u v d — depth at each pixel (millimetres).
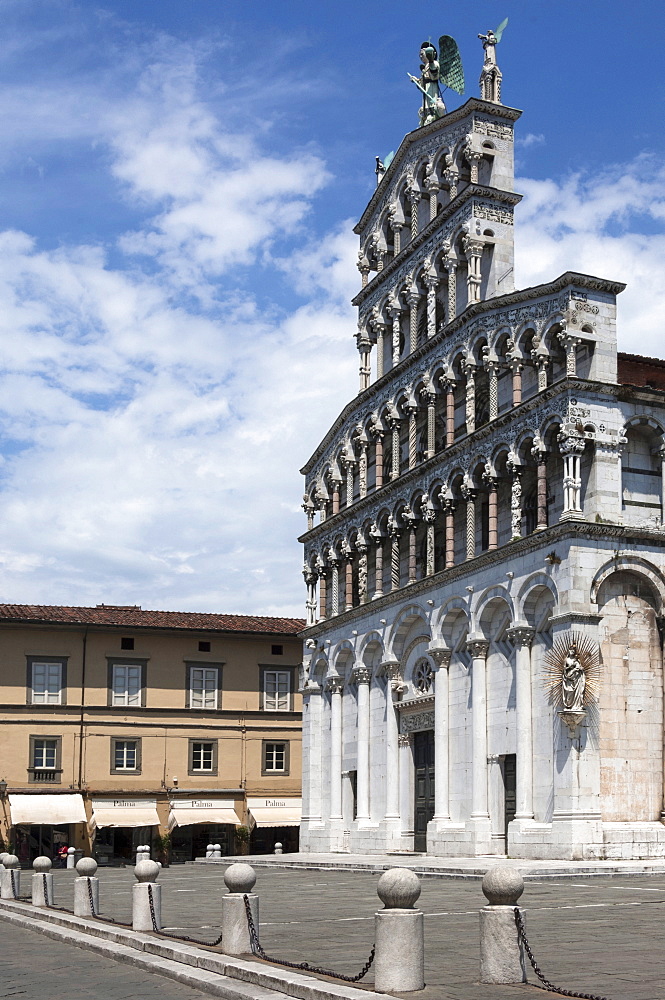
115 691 83125
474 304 56688
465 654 55688
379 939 17562
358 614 66875
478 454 55625
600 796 46500
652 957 20469
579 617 46812
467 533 56156
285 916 30688
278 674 88062
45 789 79562
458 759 55406
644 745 47719
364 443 69438
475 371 57562
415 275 64812
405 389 63906
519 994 16922
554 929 24969
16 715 80062
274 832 86312
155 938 24953
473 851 52094
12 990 20125
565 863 43750
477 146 60906
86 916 30281
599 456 49062
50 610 84500
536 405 51219
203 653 86125
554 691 47219
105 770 81500
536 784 48781
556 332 52000
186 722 84375
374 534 66312
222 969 20594
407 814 60812
